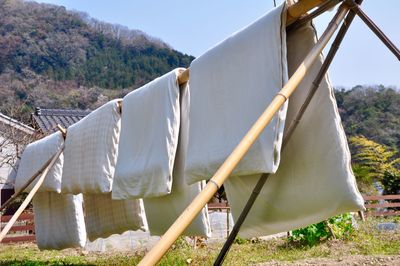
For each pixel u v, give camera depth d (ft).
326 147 9.71
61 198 21.98
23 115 60.23
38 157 20.18
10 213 43.06
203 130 10.86
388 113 90.68
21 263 21.95
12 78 96.22
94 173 15.83
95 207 20.07
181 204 13.47
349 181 9.41
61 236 21.99
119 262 20.68
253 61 9.87
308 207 10.14
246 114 9.81
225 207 29.81
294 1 9.47
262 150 9.02
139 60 120.06
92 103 96.02
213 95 10.76
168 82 12.92
